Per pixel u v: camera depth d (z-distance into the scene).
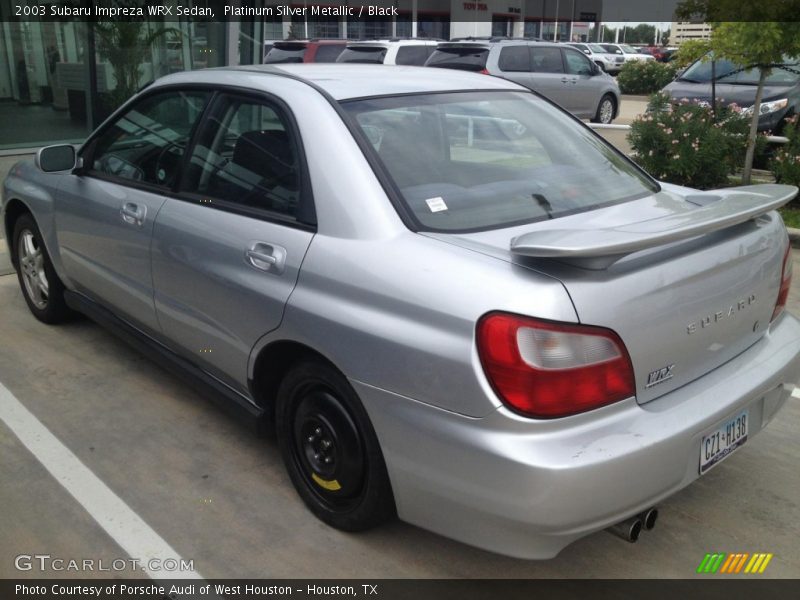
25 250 4.88
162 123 3.69
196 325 3.32
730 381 2.58
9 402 3.95
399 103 3.08
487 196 2.83
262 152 3.08
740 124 8.87
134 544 2.88
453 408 2.28
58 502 3.13
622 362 2.26
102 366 4.37
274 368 3.07
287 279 2.79
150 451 3.51
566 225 2.73
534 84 14.53
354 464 2.72
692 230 2.31
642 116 9.34
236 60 9.90
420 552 2.84
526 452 2.17
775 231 2.90
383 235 2.59
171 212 3.41
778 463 3.44
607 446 2.21
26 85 8.45
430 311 2.34
